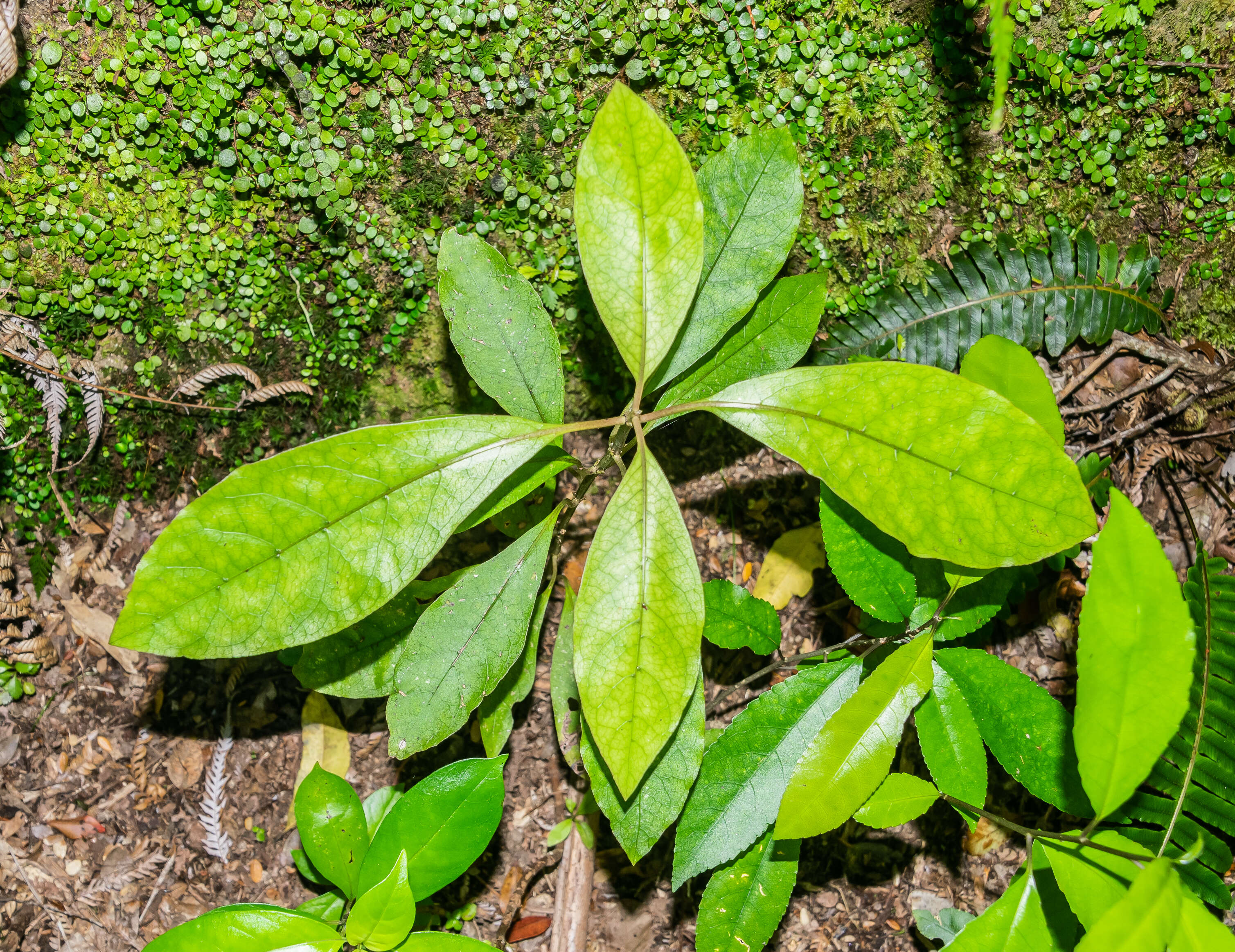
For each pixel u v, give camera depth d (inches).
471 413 22.2
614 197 16.3
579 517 22.2
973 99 20.1
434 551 16.5
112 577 21.9
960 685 18.2
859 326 21.1
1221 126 20.2
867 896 21.6
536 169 20.1
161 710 21.7
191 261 20.3
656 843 21.7
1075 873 16.6
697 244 16.6
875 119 20.2
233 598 15.8
